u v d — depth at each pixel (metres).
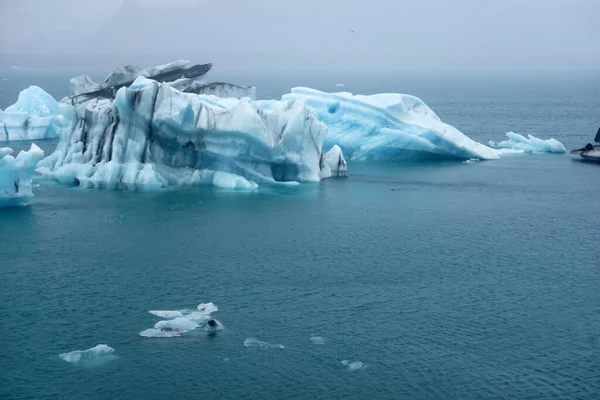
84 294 45.31
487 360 38.06
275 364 37.44
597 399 34.78
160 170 72.31
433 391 35.34
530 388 35.66
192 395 34.88
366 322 42.03
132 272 48.94
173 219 61.03
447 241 56.53
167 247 53.94
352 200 68.56
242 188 71.56
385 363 37.69
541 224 61.66
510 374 36.81
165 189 71.25
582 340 40.28
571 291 47.00
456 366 37.50
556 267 51.25
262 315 42.72
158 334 40.03
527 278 49.09
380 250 54.09
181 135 71.56
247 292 45.88
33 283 46.97
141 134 71.50
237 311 43.16
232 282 47.44
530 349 39.25
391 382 36.03
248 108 70.69
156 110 70.00
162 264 50.47
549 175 82.00
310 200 68.19
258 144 71.56
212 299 44.78
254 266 50.34
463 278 48.91
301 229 58.84
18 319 41.84
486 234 58.53
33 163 64.56
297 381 36.06
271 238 56.41
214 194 69.75
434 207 66.69
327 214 63.47
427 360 38.00
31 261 50.88
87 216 61.66
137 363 37.34
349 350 38.88
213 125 71.00
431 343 39.75
